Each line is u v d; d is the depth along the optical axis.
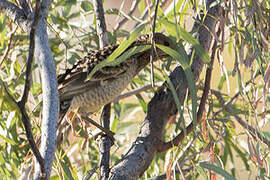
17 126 7.26
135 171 5.03
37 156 3.52
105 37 6.88
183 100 5.89
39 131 5.92
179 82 5.84
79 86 6.48
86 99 6.53
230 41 7.46
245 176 9.32
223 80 8.12
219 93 7.62
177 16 6.47
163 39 6.82
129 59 6.88
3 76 7.18
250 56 5.71
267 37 6.06
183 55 5.48
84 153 8.06
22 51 7.47
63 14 7.84
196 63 6.05
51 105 3.69
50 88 3.72
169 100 5.68
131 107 8.75
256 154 5.58
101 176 5.47
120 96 7.80
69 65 7.88
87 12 7.66
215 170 5.62
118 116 7.87
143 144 5.27
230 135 8.04
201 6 6.05
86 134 6.27
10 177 6.85
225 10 5.98
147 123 5.50
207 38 6.11
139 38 6.97
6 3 4.49
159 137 5.40
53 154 3.61
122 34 7.89
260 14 5.81
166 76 5.11
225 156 8.02
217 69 9.21
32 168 5.56
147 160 5.19
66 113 6.37
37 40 3.85
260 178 5.86
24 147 7.05
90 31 8.02
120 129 8.43
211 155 5.83
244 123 7.36
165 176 6.14
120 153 8.29
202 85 7.78
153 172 7.73
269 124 8.23
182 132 5.55
